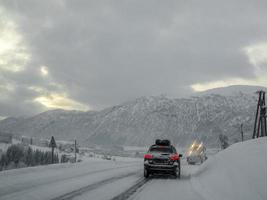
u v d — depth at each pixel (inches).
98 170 788.0
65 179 559.8
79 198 394.9
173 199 415.5
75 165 791.1
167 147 730.2
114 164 1035.3
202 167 779.4
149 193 463.5
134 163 1200.2
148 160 694.5
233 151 592.1
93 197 408.2
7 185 435.2
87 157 2516.0
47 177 550.3
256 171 390.9
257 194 337.7
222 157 631.2
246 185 379.6
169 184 579.5
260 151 464.4
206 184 537.3
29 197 378.3
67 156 2148.1
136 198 417.4
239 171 441.7
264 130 1350.9
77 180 562.6
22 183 462.6
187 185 565.3
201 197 432.1
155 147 732.0
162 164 684.7
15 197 372.8
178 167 700.0
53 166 687.7
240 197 362.9
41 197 386.0
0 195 378.6
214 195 431.8
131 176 719.1
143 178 684.7
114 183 566.3
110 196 423.5
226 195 402.6
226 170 512.4
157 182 611.8
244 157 486.6
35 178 520.4
